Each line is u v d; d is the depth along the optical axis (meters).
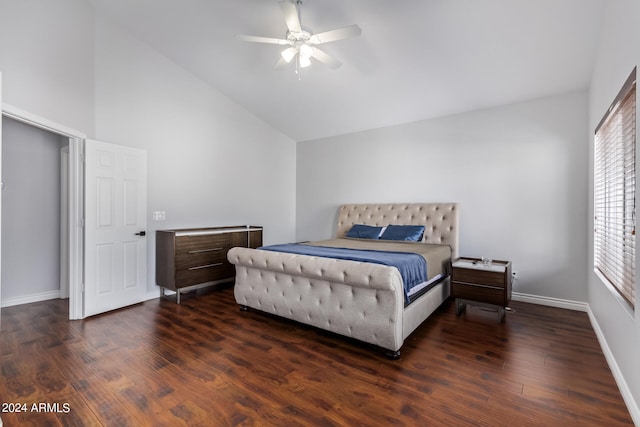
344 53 3.40
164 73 4.11
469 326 2.99
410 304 2.64
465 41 2.92
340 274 2.50
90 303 3.23
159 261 3.96
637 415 1.60
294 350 2.47
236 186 5.00
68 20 3.04
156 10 3.37
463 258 3.94
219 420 1.65
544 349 2.48
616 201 2.28
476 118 4.06
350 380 2.04
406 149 4.65
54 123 2.87
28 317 3.19
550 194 3.57
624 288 2.01
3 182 3.46
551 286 3.57
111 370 2.15
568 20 2.53
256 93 4.62
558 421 1.64
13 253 3.56
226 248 4.36
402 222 4.50
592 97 3.08
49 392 1.89
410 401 1.81
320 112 4.77
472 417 1.67
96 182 3.29
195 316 3.26
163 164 4.09
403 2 2.63
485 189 3.98
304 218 5.85
